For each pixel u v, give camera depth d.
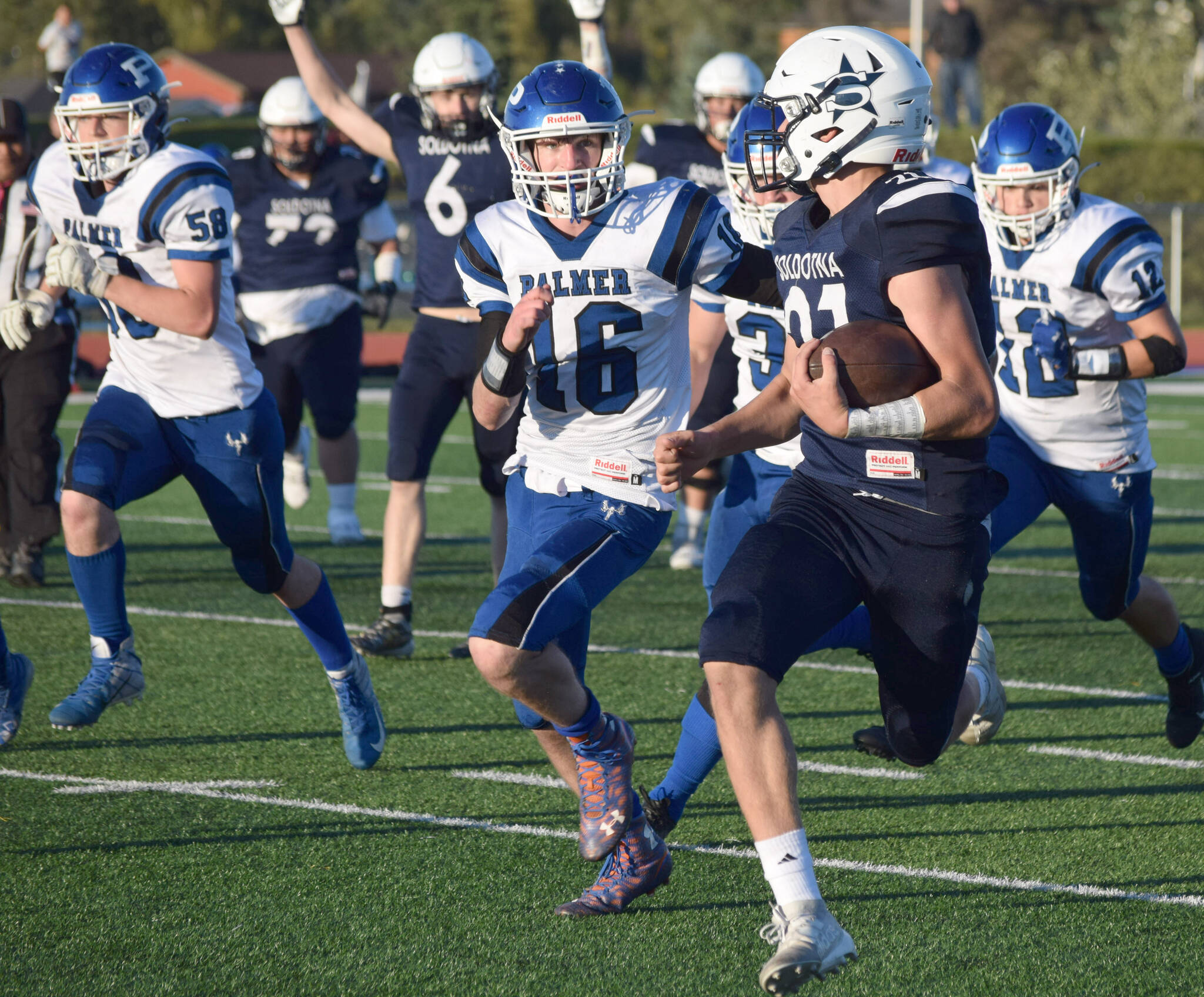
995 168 16.22
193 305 15.15
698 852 13.93
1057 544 31.77
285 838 14.20
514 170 12.62
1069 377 16.02
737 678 10.28
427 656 21.83
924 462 10.98
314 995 10.86
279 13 22.91
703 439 11.34
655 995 10.84
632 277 12.60
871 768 16.36
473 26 194.38
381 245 31.09
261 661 21.16
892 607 11.09
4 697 15.70
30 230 23.81
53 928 12.05
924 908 12.41
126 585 26.70
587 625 13.02
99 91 15.12
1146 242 16.20
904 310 10.54
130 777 16.08
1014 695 19.50
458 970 11.27
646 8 199.75
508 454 22.00
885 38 11.25
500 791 15.65
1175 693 16.97
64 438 45.31
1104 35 182.00
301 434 32.88
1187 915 12.25
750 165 11.65
